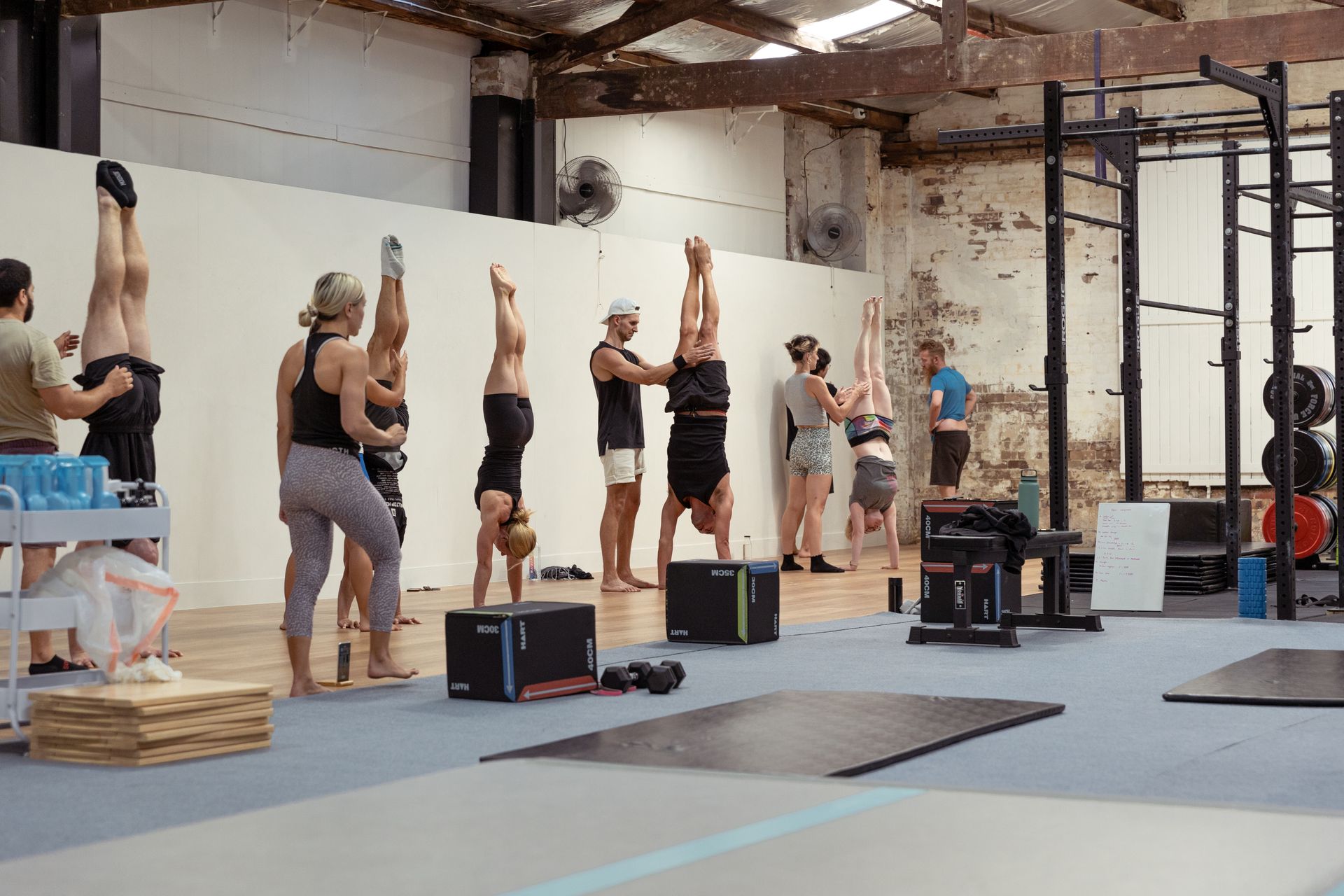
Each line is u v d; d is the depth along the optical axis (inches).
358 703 178.2
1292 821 94.9
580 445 407.2
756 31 432.1
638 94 405.1
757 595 236.7
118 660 152.8
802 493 410.9
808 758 131.3
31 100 303.9
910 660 213.6
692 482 337.1
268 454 326.0
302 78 364.5
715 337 334.6
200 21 341.4
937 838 90.2
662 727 150.4
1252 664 198.2
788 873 81.2
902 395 550.9
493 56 409.7
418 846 89.4
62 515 153.2
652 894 77.0
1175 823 94.3
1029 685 187.3
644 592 339.3
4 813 119.1
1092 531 517.7
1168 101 503.8
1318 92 484.4
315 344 182.5
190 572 309.7
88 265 292.4
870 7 444.8
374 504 189.3
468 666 180.1
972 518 243.6
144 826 114.1
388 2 369.7
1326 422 374.6
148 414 218.1
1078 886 78.4
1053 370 277.1
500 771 116.0
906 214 551.8
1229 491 335.6
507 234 385.7
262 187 324.2
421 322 359.9
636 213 463.2
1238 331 342.0
